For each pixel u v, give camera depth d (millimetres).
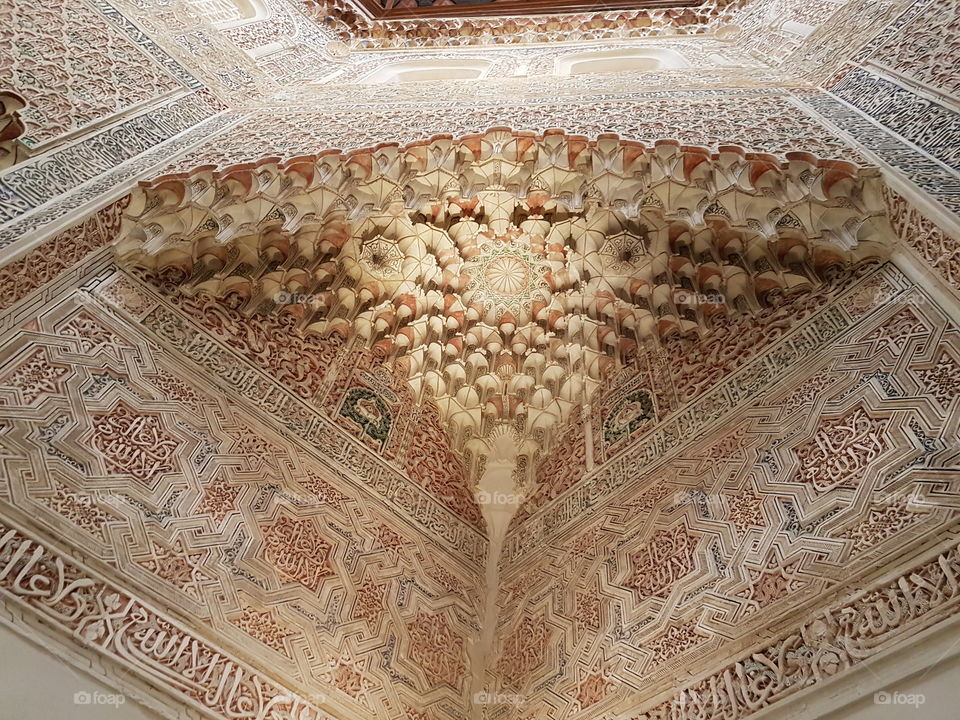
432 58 6301
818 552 2611
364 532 3639
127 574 2637
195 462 3121
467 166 3990
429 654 3496
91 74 3650
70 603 2432
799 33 4801
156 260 3414
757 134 3568
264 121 4242
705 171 3570
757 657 2564
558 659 3365
